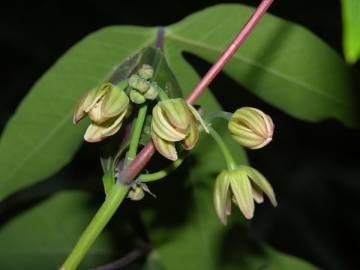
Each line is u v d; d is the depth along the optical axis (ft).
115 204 0.72
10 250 1.17
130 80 0.71
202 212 0.98
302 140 1.89
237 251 0.99
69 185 1.72
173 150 0.71
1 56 1.86
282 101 0.92
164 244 0.99
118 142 0.76
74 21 1.90
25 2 1.89
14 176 0.95
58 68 0.93
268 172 1.79
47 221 1.17
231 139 0.94
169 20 1.84
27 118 0.94
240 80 0.93
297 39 0.89
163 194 0.98
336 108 0.91
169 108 0.70
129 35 0.92
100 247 1.17
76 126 0.94
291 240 1.75
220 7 0.91
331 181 1.88
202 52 0.92
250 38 0.90
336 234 1.84
